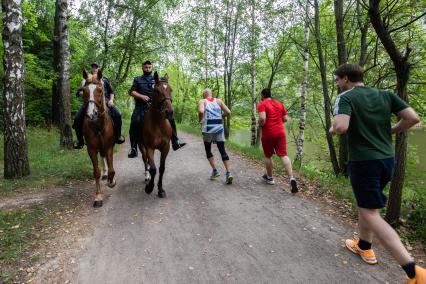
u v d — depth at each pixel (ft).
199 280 12.17
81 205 20.03
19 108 25.20
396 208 15.51
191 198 21.29
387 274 12.26
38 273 12.66
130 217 18.15
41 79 51.47
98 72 19.81
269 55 58.13
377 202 10.97
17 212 18.42
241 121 78.79
